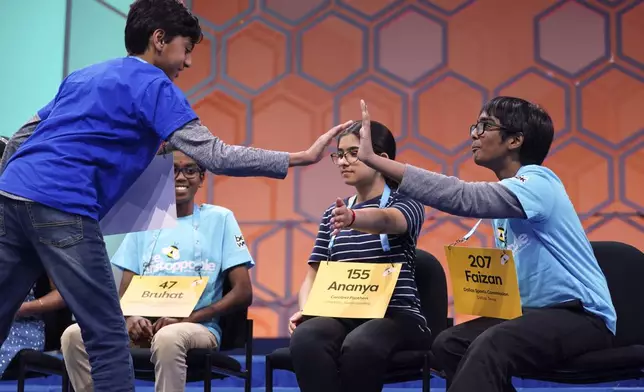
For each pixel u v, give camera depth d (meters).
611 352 2.64
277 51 6.43
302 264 6.17
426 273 3.24
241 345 3.44
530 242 2.67
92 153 2.36
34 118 2.55
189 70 6.46
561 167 6.16
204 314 3.31
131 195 2.60
